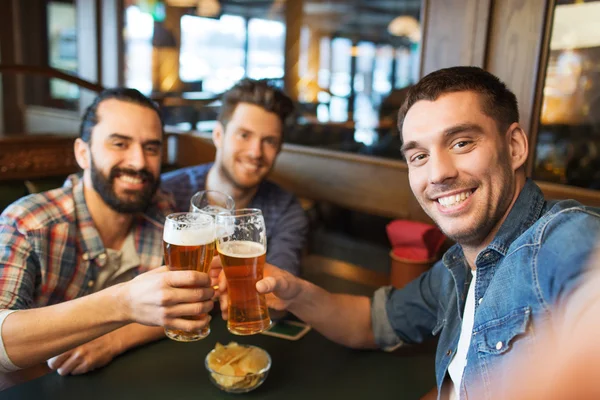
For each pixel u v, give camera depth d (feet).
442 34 6.55
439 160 3.08
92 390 3.58
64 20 11.89
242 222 3.48
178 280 3.21
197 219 3.47
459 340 3.51
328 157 7.88
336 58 9.54
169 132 9.75
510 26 5.98
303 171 8.25
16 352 3.35
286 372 4.00
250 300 3.52
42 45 12.77
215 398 3.54
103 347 3.95
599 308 1.05
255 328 3.54
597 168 5.88
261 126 5.99
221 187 6.41
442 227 3.25
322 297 4.32
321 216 8.18
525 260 2.76
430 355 4.43
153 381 3.73
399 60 8.23
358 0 8.95
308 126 9.05
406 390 3.81
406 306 4.39
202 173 6.70
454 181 3.09
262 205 6.58
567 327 1.83
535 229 2.81
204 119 10.08
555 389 0.95
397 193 7.11
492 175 3.09
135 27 10.94
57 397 3.47
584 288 1.87
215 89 11.41
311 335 4.67
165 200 5.36
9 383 3.84
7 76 13.44
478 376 2.88
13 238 4.25
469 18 6.25
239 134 6.02
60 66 12.32
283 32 10.48
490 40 6.16
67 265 4.57
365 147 7.89
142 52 11.15
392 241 5.98
